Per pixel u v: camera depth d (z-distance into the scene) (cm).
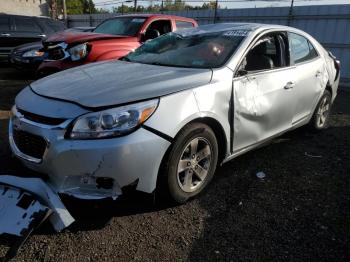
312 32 1152
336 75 515
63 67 592
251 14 1290
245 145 352
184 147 284
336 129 549
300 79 415
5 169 338
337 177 372
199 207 302
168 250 247
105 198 260
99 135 248
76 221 272
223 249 250
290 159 415
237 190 334
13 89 731
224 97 311
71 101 264
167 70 328
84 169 250
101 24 775
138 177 259
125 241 254
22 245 235
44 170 265
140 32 678
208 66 334
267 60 370
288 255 246
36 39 1124
